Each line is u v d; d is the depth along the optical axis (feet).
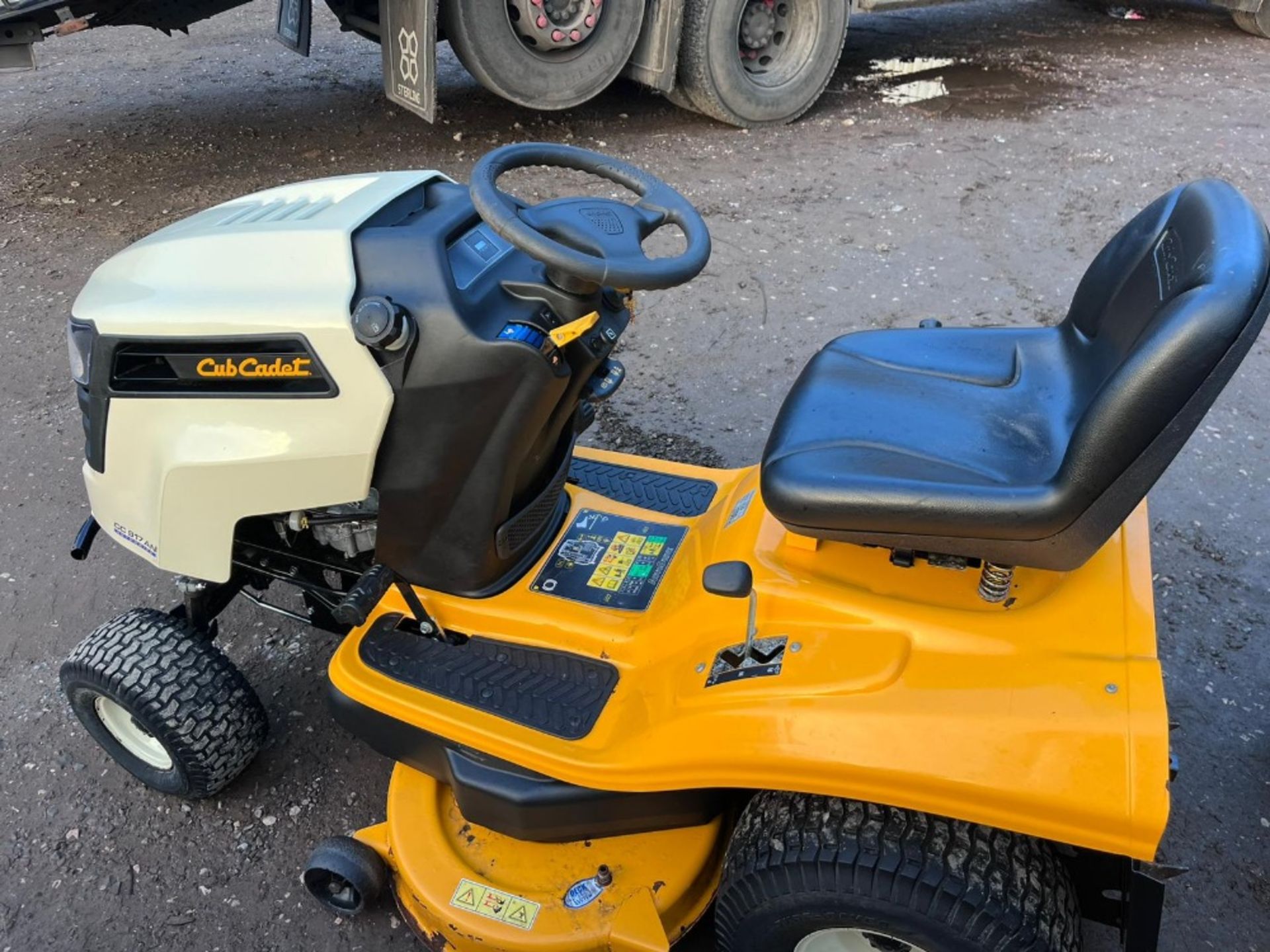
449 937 5.92
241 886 6.89
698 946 6.30
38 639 8.92
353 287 5.51
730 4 17.90
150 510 6.28
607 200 5.92
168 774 7.19
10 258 15.16
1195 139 18.28
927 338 6.76
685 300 13.33
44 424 11.65
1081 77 22.35
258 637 8.87
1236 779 7.19
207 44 25.91
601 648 6.15
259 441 5.82
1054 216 15.39
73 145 19.25
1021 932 4.54
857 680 4.97
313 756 7.81
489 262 5.80
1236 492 9.82
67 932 6.63
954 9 28.73
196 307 5.70
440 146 18.52
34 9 16.03
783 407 6.25
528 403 5.72
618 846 6.03
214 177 17.60
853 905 4.73
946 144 18.33
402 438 5.77
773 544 5.78
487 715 5.82
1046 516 4.68
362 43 25.54
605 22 17.66
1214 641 8.25
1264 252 4.45
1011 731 4.55
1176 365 4.26
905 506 4.95
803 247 14.58
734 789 5.90
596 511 7.24
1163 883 4.52
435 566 6.33
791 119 19.57
